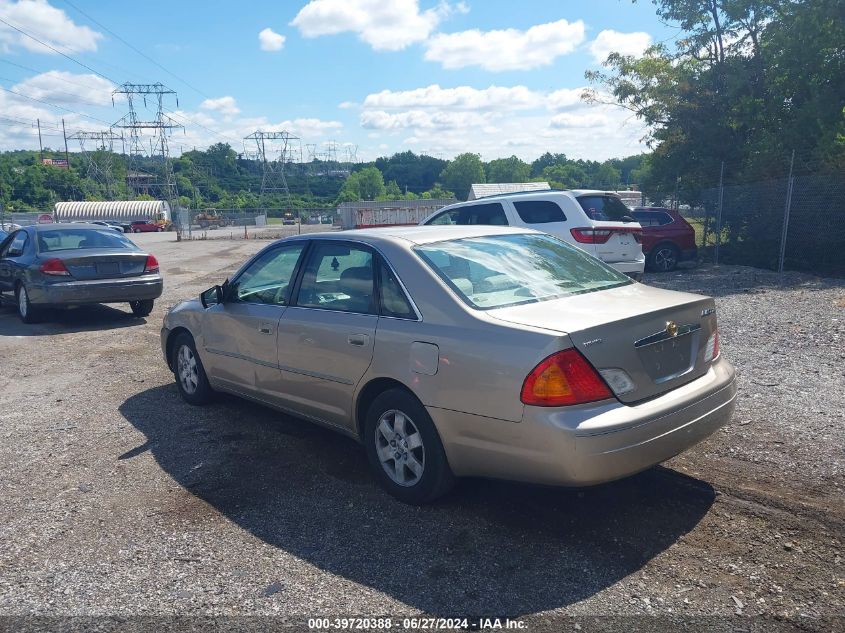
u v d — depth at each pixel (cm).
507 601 314
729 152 1938
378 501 423
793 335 819
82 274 1052
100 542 381
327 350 454
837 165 1462
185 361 637
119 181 12619
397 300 419
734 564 337
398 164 17225
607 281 455
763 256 1661
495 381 355
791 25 1680
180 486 454
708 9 1969
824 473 430
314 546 370
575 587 323
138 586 336
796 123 1645
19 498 441
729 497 405
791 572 329
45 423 596
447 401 379
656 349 373
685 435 373
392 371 408
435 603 314
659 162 2100
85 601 324
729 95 1848
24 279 1077
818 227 1524
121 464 496
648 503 404
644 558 346
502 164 14862
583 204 1147
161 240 4672
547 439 338
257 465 487
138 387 708
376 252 443
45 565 358
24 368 809
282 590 329
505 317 373
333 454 505
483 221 1220
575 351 342
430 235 463
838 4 1567
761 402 571
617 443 339
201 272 2003
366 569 346
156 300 1360
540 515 396
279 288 516
